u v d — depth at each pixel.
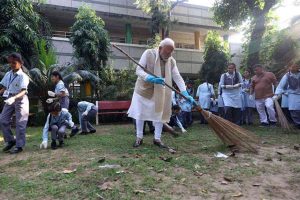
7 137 5.91
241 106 9.93
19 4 12.96
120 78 14.67
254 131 8.01
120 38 21.97
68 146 6.09
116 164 4.41
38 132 9.19
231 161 4.62
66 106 7.38
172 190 3.48
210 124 5.39
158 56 5.52
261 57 16.91
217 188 3.55
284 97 9.30
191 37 24.69
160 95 5.50
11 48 12.74
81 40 14.04
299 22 15.28
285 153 5.22
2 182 3.91
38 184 3.75
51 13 17.98
